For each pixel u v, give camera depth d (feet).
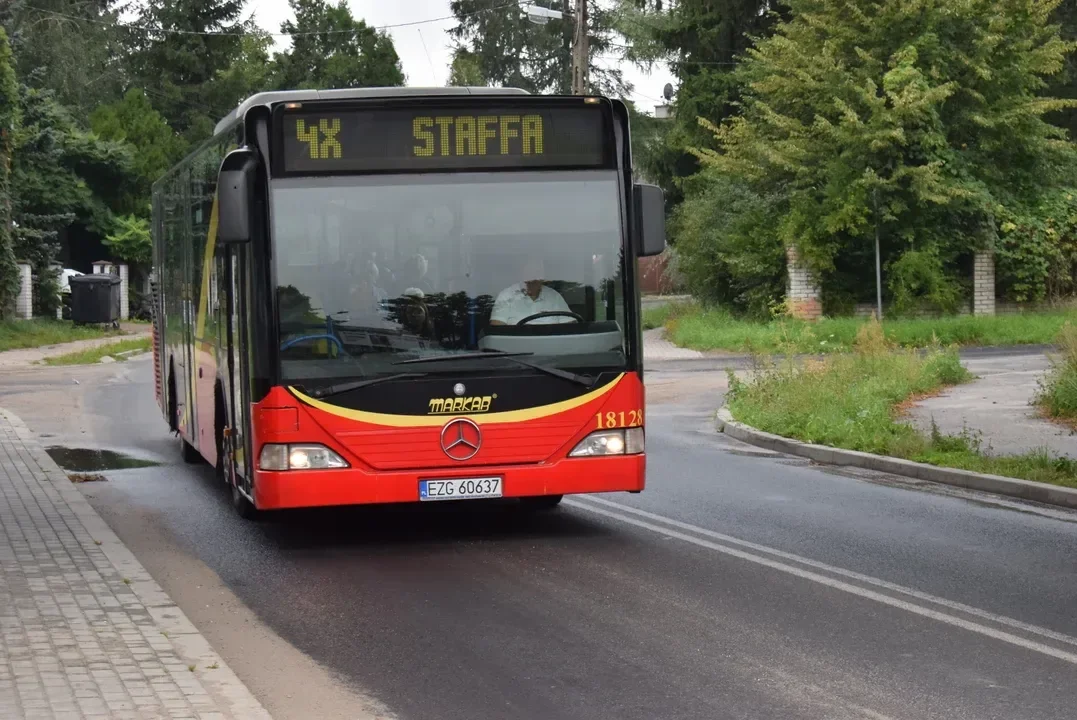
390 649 25.58
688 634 26.35
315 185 34.32
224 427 40.40
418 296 34.47
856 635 26.25
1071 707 21.53
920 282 126.11
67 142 207.51
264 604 29.76
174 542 37.58
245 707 20.48
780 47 131.34
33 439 60.85
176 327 53.57
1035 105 127.85
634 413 35.40
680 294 212.23
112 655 23.52
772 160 128.36
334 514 41.88
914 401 69.77
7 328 152.46
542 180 35.17
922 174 122.42
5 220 161.07
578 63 132.67
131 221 210.59
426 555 35.14
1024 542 36.45
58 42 242.37
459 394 34.37
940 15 127.13
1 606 27.50
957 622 27.27
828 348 110.93
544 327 34.86
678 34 173.47
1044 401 64.54
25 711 20.07
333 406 33.88
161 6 298.56
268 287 33.99
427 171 34.73
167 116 294.25
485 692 22.59
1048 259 130.82
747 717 21.07
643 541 36.65
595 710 21.52
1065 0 176.96
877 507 42.68
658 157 178.19
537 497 41.60
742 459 55.36
